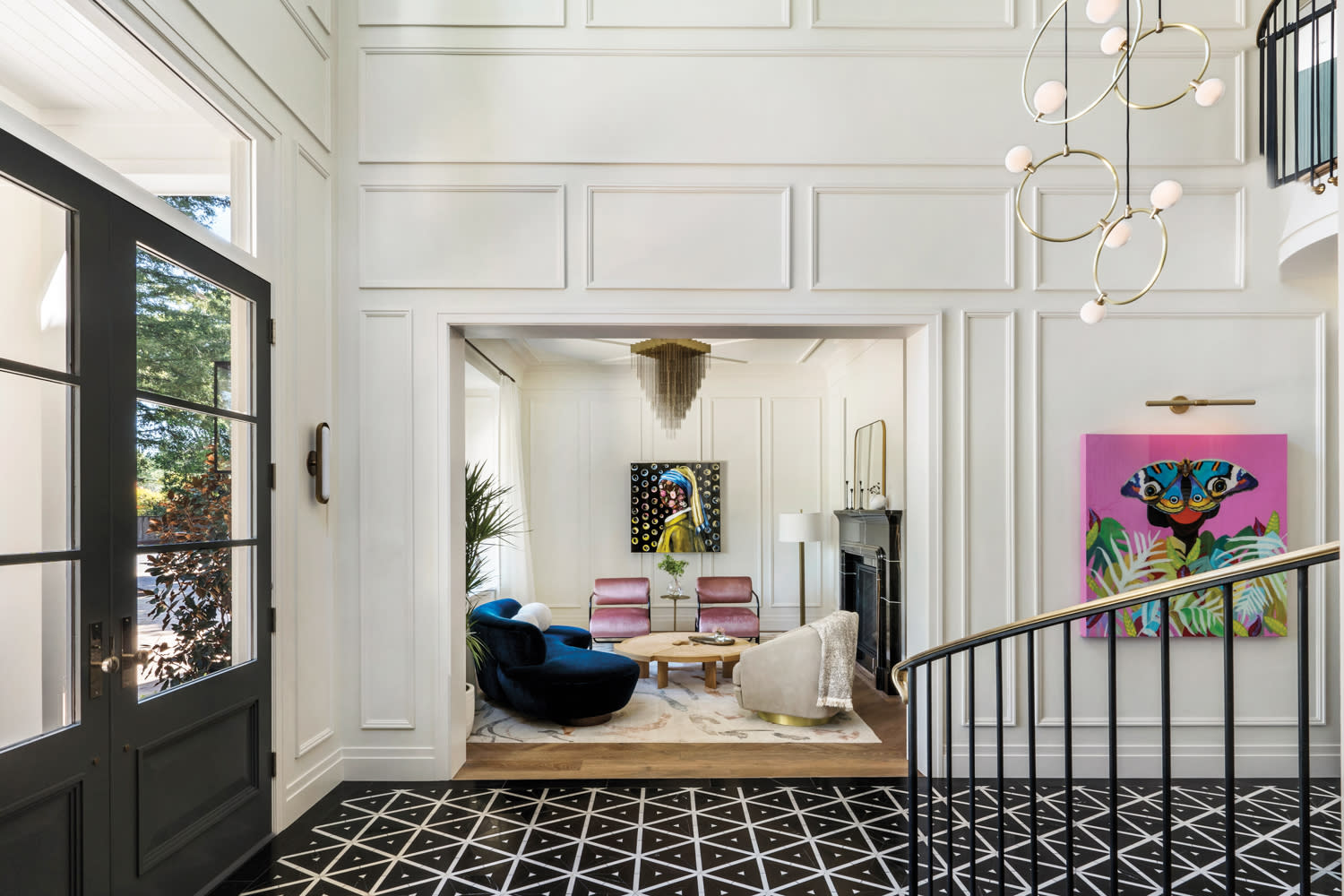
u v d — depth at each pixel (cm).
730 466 818
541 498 811
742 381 820
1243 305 381
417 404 376
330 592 362
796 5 386
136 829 226
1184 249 382
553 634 580
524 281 380
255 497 297
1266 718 375
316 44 356
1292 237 362
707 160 382
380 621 372
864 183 384
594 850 296
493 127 381
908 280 383
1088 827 315
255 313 300
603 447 816
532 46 383
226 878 273
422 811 333
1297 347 380
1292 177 346
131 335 227
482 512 477
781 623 815
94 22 218
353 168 379
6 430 185
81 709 204
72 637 203
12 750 182
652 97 384
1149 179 381
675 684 589
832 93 385
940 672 383
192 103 271
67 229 204
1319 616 374
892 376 598
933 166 383
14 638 186
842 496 754
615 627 702
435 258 379
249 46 294
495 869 280
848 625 470
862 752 419
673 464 811
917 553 396
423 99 381
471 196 381
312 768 342
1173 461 377
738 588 768
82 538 206
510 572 732
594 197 384
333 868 280
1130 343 383
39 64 288
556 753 416
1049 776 377
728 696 547
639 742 436
